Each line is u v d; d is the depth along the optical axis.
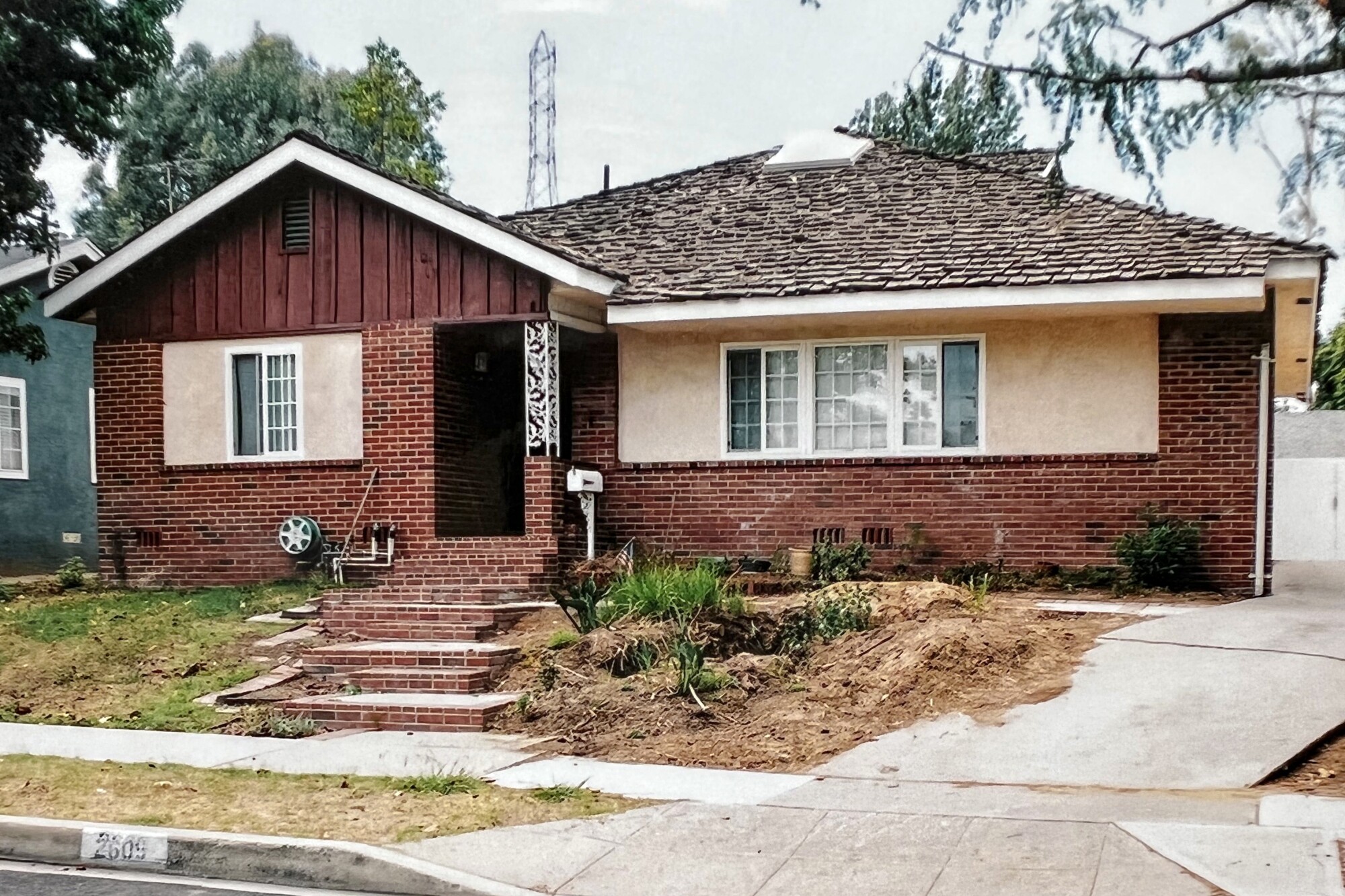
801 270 16.44
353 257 17.14
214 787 9.02
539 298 16.28
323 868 7.46
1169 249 15.20
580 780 9.25
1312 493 26.81
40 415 25.20
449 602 15.34
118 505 18.03
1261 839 7.29
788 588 15.39
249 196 17.52
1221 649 11.49
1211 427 15.48
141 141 41.84
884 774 9.19
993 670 11.12
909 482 16.31
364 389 16.94
